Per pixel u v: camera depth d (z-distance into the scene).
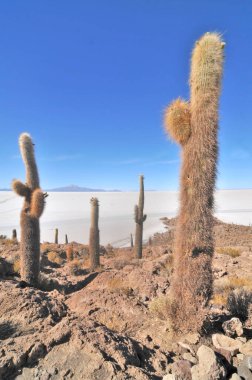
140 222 20.02
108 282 9.71
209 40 5.23
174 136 5.46
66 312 5.71
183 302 5.12
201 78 5.18
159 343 4.96
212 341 4.81
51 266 17.39
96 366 3.96
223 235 33.69
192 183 5.20
